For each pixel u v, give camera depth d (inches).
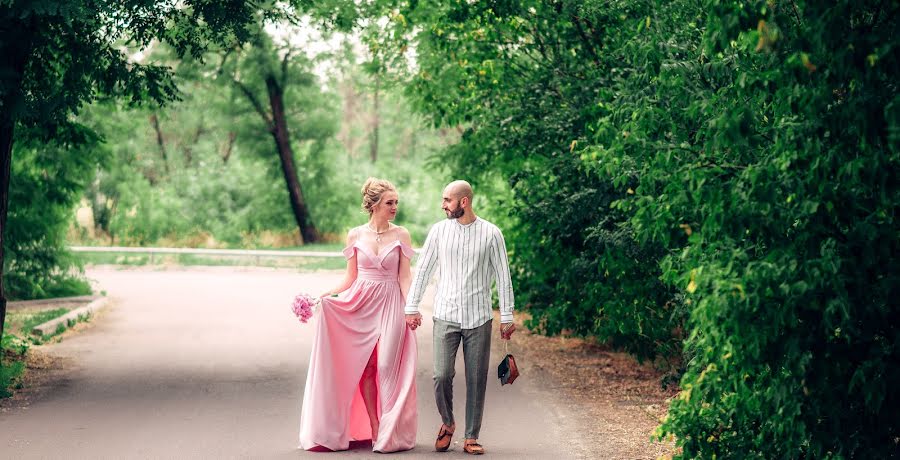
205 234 1392.7
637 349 381.7
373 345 264.2
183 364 417.7
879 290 179.6
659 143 209.5
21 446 260.8
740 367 193.5
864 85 170.6
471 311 253.1
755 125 191.6
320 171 1505.9
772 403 190.7
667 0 279.1
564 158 384.5
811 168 172.2
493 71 458.6
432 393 353.7
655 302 357.1
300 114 1512.1
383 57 571.8
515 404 327.3
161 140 1679.4
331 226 1491.1
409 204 1504.7
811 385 184.1
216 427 288.0
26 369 391.5
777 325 176.9
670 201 196.5
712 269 181.2
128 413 308.5
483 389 255.6
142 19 346.0
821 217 179.9
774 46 168.4
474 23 450.0
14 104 328.8
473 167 595.2
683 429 206.2
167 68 381.1
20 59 340.5
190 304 685.9
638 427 290.7
